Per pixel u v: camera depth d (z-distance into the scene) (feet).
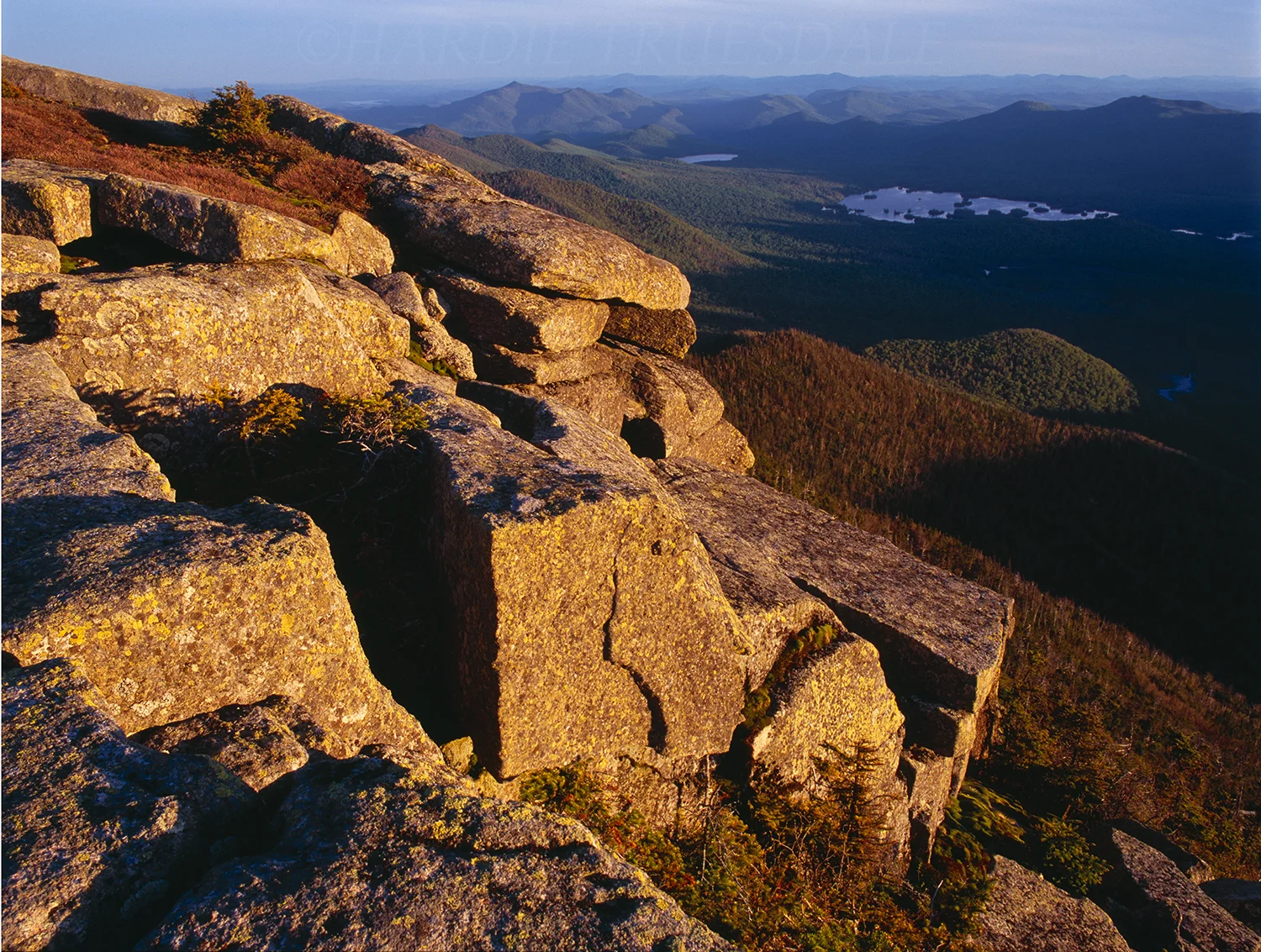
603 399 60.18
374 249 54.54
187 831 12.60
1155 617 294.66
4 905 10.59
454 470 27.78
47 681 14.60
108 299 30.48
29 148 47.78
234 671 17.99
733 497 54.54
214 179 53.42
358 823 13.19
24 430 23.41
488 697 25.73
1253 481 588.50
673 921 12.36
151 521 19.24
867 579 47.65
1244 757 177.78
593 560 26.00
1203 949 44.01
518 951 11.26
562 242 57.36
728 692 31.50
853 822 35.91
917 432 402.93
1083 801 59.77
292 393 35.63
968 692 42.32
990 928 38.40
